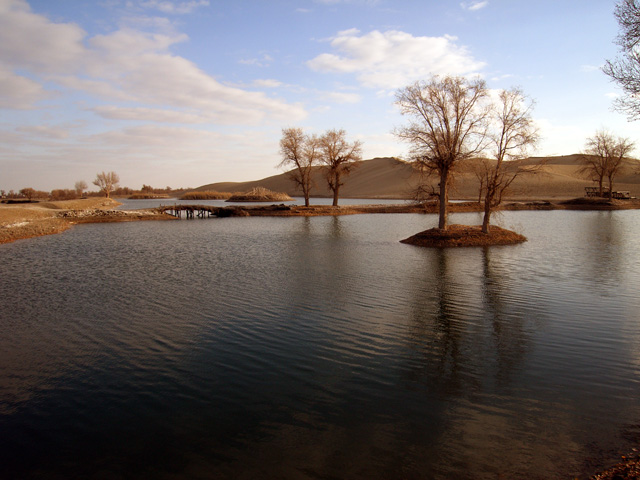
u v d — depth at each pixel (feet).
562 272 68.44
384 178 555.28
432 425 24.95
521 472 20.44
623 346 36.73
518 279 63.82
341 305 50.31
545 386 29.60
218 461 22.04
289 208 238.48
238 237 125.80
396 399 28.14
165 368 33.53
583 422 24.89
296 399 28.40
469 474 20.47
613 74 36.76
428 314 46.52
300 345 37.91
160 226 169.37
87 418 26.48
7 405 28.19
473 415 25.99
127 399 28.76
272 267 75.10
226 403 27.99
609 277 64.18
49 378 32.04
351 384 30.40
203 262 80.84
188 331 41.91
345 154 236.02
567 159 572.10
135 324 44.11
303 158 236.43
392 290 57.47
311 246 103.60
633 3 34.88
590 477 19.71
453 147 102.37
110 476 21.06
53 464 22.07
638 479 18.89
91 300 53.42
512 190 106.52
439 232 104.42
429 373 32.01
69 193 497.05
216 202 449.06
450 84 99.40
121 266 77.10
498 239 103.65
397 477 20.43
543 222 163.02
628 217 185.37
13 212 181.57
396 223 173.78
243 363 34.24
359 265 76.64
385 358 34.88
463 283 61.41
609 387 29.30
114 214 206.08
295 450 22.81
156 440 24.04
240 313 47.39
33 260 84.69
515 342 38.06
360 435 24.08
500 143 101.45
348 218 204.13
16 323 44.70
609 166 253.85
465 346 37.27
